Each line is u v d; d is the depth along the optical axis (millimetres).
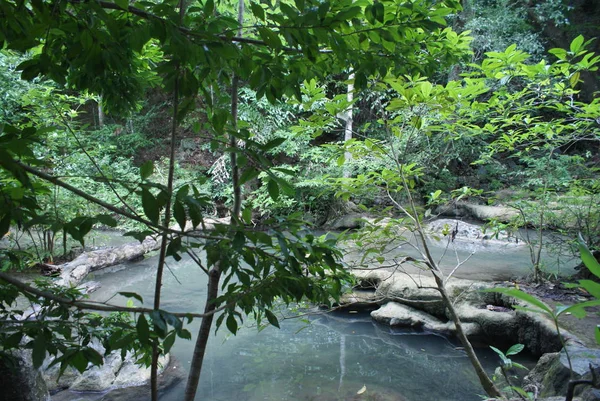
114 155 11984
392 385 3455
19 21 1088
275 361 3912
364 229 2658
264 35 1157
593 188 4602
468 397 3246
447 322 4402
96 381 3348
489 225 5074
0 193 1036
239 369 3744
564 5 10945
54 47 1244
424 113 2574
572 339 3188
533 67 2424
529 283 4648
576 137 3926
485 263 5922
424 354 4051
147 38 1121
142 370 3525
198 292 5676
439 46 1864
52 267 5844
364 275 5098
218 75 1467
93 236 6879
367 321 4840
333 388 3400
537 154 5566
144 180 972
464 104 2434
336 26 1211
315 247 1295
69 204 5352
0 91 4348
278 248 1339
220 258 1216
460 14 10523
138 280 6230
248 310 1316
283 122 9719
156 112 12867
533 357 3678
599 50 11570
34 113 4582
